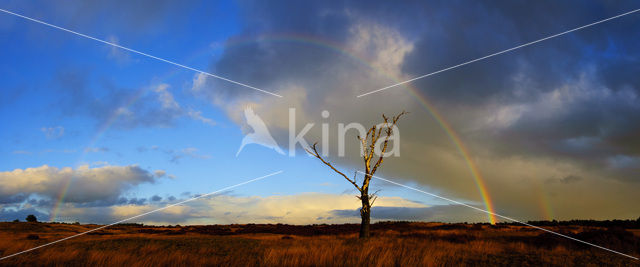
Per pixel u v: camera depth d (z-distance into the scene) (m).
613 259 16.28
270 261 14.11
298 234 41.41
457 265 14.36
